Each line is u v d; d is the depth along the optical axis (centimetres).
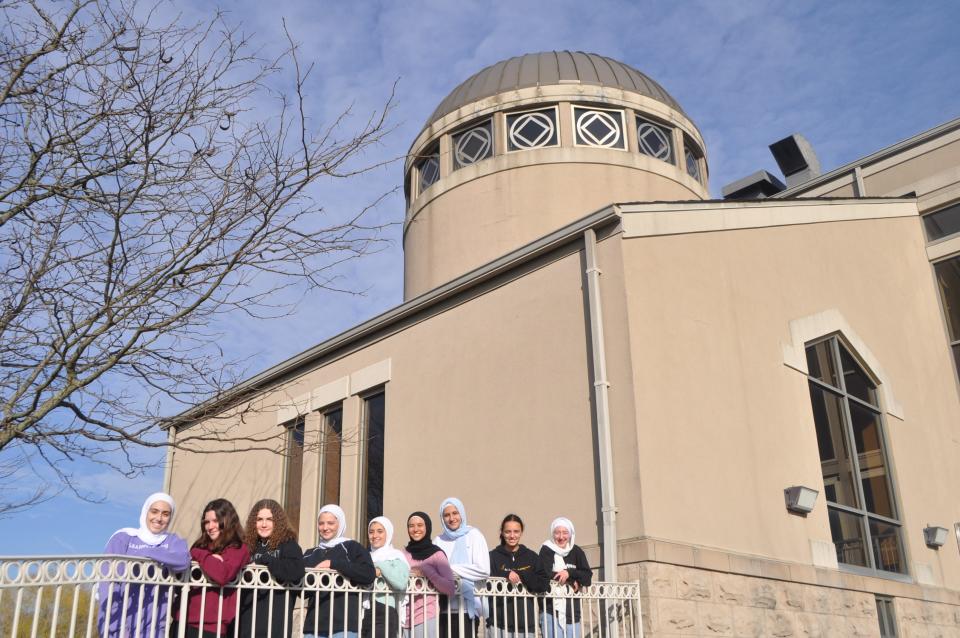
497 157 1542
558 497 920
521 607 736
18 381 725
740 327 1052
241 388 1197
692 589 838
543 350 995
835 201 1348
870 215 1445
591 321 931
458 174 1577
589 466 898
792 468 1044
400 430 1162
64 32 696
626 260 941
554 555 751
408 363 1188
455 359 1114
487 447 1026
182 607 497
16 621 410
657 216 989
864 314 1323
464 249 1517
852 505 1136
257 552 565
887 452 1254
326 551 587
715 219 1071
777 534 979
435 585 628
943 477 1366
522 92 1566
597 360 911
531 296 1034
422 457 1113
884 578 1124
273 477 1367
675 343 951
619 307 922
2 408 697
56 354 714
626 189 1498
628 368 891
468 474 1038
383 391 1234
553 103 1551
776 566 946
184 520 1519
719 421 962
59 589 430
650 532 829
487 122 1606
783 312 1141
